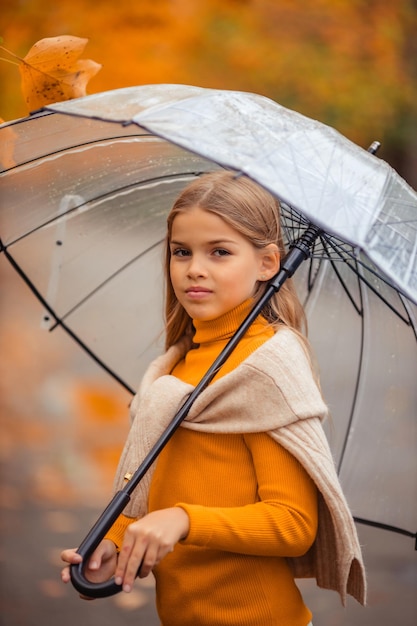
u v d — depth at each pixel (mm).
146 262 3920
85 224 3742
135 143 3436
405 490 3707
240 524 2768
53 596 5758
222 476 2977
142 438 3055
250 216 3076
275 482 2877
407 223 2791
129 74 9656
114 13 9266
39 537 6520
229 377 2922
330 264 3660
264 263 3150
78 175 3527
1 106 7043
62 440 8562
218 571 2986
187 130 2541
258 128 2670
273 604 2982
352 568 3012
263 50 11477
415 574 6164
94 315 3984
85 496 7289
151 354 4039
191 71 10570
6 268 13648
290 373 2932
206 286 3049
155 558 2625
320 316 3775
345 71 12297
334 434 3801
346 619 5508
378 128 12578
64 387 10273
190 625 3020
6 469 7742
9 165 3330
